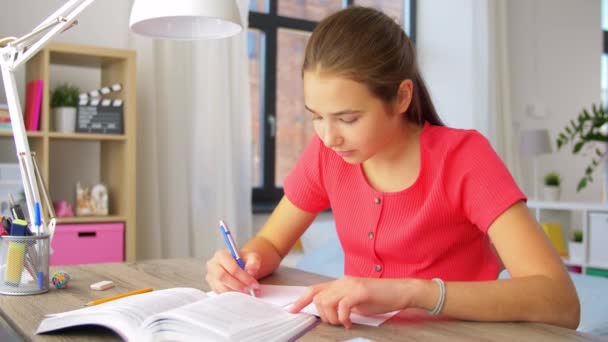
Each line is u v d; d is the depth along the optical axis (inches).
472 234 40.9
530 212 36.3
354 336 29.0
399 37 37.6
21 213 40.3
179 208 107.3
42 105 87.7
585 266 127.8
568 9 180.7
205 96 109.3
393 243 41.1
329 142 34.9
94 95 92.6
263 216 124.8
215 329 26.4
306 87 34.8
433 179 39.6
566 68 180.4
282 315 30.9
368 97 33.9
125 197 94.0
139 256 103.7
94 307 30.7
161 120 106.6
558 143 154.9
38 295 37.1
